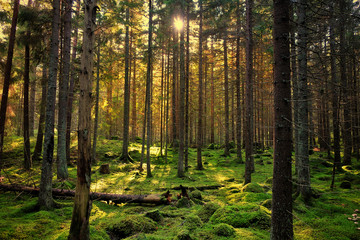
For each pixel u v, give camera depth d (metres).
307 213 6.50
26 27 11.73
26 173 11.99
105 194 8.34
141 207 7.37
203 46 22.88
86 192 4.28
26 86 13.19
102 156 19.31
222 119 31.84
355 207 6.99
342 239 4.75
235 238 4.70
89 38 4.56
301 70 7.13
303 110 7.57
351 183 10.16
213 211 6.46
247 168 10.59
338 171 13.28
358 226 5.43
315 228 5.41
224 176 13.91
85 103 4.40
